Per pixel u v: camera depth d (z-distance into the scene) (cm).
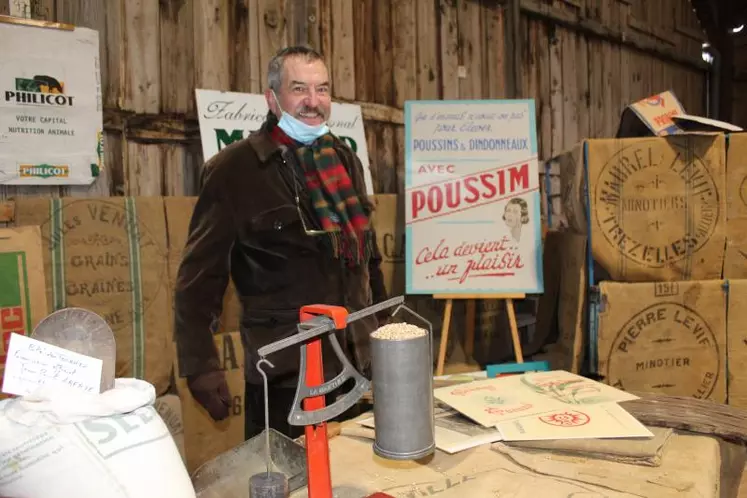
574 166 265
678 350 244
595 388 169
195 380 210
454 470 130
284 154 205
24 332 198
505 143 277
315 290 203
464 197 275
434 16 378
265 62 296
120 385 99
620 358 245
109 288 221
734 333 242
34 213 209
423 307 310
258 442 124
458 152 276
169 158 265
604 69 514
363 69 339
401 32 359
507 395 165
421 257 275
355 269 212
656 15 578
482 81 411
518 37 423
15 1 218
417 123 277
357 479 127
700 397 245
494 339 330
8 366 90
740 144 240
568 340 273
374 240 226
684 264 244
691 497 116
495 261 274
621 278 246
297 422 103
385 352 111
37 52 222
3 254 195
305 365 106
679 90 626
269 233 200
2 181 217
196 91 261
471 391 169
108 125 245
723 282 241
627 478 124
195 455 237
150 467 91
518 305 357
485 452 137
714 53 672
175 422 230
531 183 275
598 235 244
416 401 112
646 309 243
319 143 209
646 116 252
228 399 218
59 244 212
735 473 164
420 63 371
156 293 231
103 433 89
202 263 203
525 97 434
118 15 246
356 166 227
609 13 511
